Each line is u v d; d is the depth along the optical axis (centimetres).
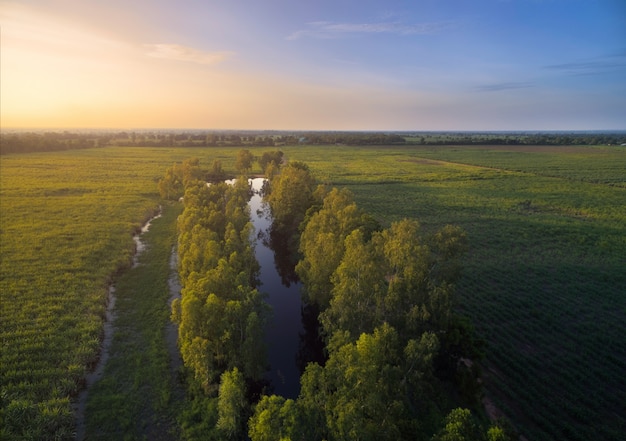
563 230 7662
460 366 3162
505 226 8031
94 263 5694
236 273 4053
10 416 2678
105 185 11688
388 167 16762
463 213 9188
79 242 6562
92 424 2905
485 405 3050
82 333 3891
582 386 3241
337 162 18412
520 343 3856
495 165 17238
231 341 3269
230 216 6059
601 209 9519
